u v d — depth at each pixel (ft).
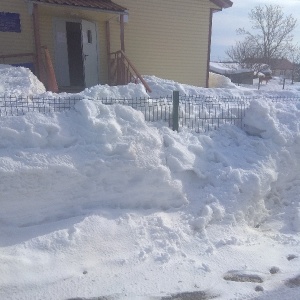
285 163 19.70
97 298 11.40
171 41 42.27
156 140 17.21
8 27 33.55
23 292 11.51
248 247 14.53
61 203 14.75
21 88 22.00
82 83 38.81
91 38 37.29
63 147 15.72
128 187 15.78
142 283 12.14
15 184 13.84
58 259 12.82
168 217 15.65
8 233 13.51
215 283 12.30
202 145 19.27
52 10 32.63
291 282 12.47
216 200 16.40
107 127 16.34
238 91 31.50
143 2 39.81
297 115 22.08
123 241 14.03
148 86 25.88
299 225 16.51
